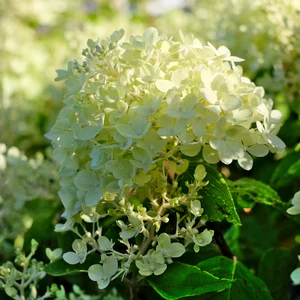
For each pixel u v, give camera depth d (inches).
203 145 26.7
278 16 37.2
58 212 37.8
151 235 27.1
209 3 50.3
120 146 26.1
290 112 38.3
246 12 39.2
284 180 34.0
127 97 26.5
